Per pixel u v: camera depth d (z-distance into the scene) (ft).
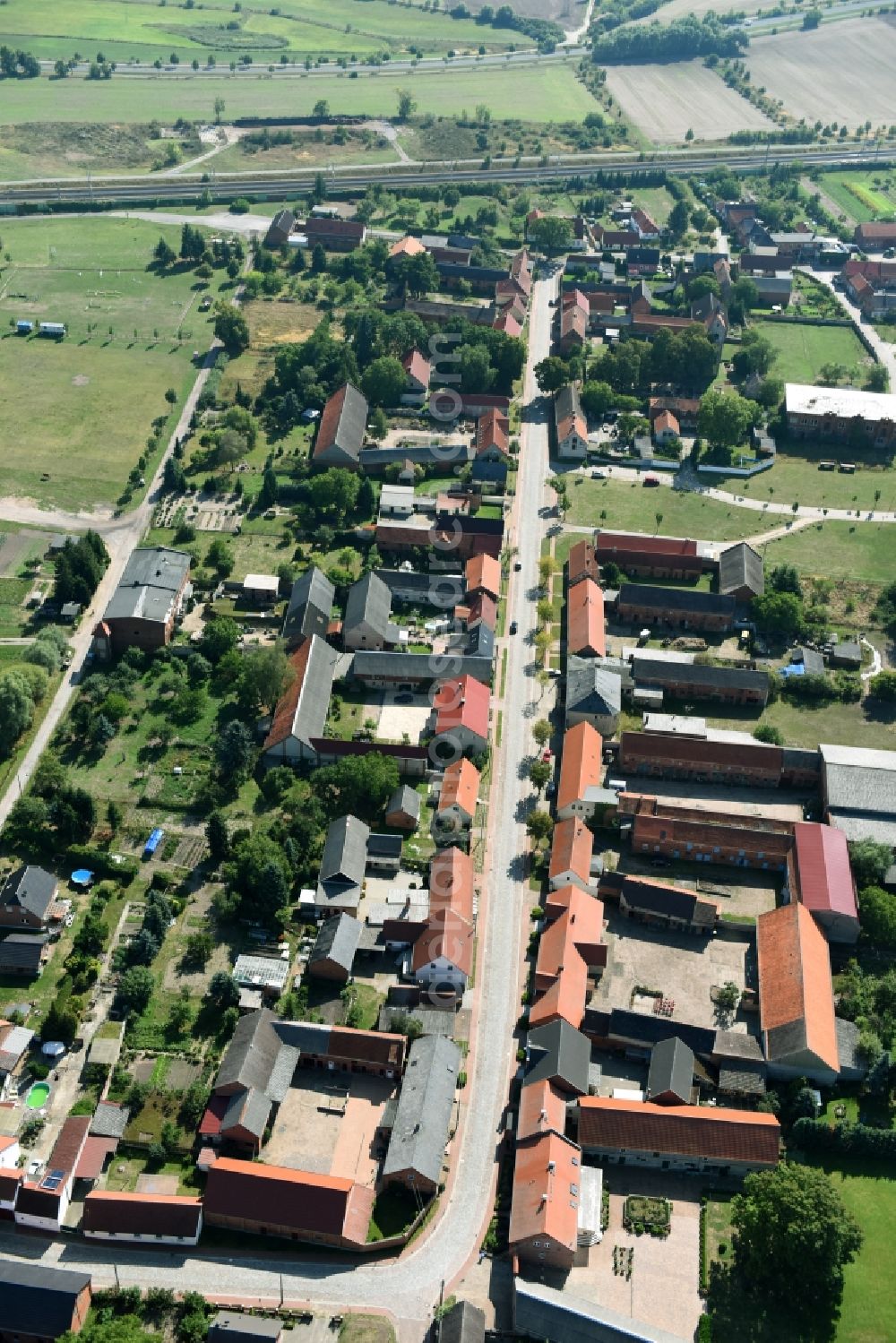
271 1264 571.69
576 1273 567.59
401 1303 555.28
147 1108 628.69
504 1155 616.39
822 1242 544.21
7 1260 559.79
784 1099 641.40
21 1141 612.29
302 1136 623.36
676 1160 611.06
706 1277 567.18
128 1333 515.50
